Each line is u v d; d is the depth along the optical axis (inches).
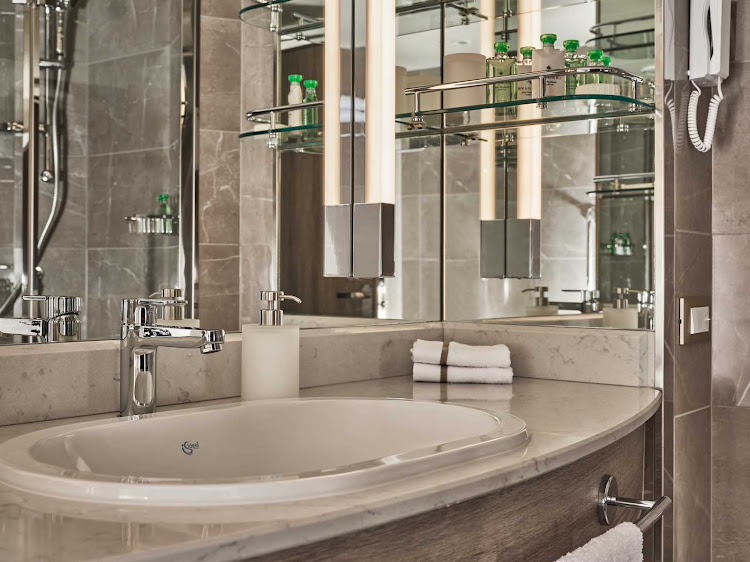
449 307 79.6
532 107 66.5
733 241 78.2
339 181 52.7
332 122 53.1
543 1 72.7
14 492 29.6
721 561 79.1
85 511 27.4
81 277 49.8
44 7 48.2
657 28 67.2
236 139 59.9
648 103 67.6
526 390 64.2
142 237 53.4
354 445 51.3
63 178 49.2
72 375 48.1
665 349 66.7
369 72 51.2
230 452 46.7
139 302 45.8
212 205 58.1
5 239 46.3
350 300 69.8
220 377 56.2
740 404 78.1
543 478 40.1
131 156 52.9
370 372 69.9
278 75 63.0
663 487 66.2
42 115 48.3
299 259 65.0
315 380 64.6
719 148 78.9
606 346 68.7
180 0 55.9
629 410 53.6
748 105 77.4
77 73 49.9
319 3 65.9
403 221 75.7
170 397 52.9
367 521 28.1
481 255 77.4
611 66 69.6
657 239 67.0
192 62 56.8
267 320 54.8
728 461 78.8
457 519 33.8
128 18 52.7
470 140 78.2
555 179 73.1
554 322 72.7
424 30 74.5
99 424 40.7
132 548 23.5
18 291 46.6
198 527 25.5
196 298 56.9
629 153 69.0
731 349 78.4
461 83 68.9
